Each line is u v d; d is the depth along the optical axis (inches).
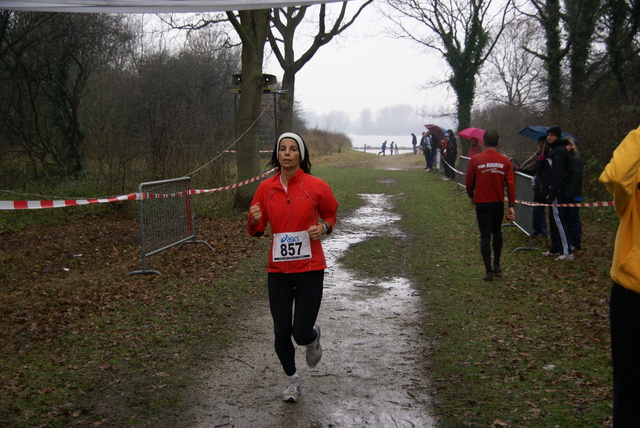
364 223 476.1
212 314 233.3
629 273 108.3
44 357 183.5
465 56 1043.9
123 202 498.0
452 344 197.0
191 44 1110.4
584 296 247.0
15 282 281.9
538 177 366.3
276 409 151.7
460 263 323.6
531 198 350.3
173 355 188.9
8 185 568.1
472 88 1060.5
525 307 236.7
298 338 151.4
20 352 186.7
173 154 519.8
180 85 1046.4
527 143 895.7
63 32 647.8
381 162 1441.9
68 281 282.2
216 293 263.3
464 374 171.5
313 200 153.1
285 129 781.9
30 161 652.7
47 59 641.0
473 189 289.1
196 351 193.0
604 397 151.4
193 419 145.7
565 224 321.7
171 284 277.4
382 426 141.7
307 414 148.8
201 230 429.1
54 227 446.6
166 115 524.1
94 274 299.3
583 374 166.7
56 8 159.9
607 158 516.1
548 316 223.1
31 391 157.9
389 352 192.5
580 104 593.3
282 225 152.3
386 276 300.4
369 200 627.5
